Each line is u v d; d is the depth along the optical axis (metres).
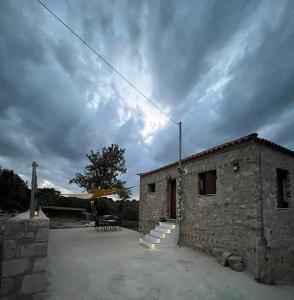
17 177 20.17
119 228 15.31
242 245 6.69
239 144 7.34
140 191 14.65
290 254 7.09
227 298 4.80
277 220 6.92
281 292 5.57
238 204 7.07
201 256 7.73
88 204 22.27
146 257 7.46
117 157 19.06
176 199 10.34
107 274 5.80
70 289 4.81
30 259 3.84
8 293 3.61
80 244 9.62
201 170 8.96
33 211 4.48
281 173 8.01
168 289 5.06
